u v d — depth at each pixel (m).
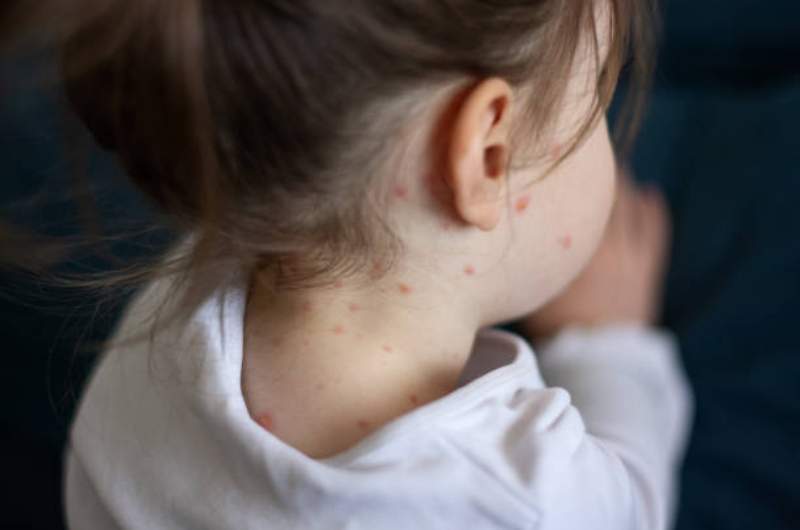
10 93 0.56
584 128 0.62
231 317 0.63
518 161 0.61
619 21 0.63
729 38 1.30
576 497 0.60
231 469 0.60
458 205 0.59
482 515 0.58
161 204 0.59
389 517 0.58
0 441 1.09
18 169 0.96
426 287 0.62
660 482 0.78
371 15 0.55
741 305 1.09
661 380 0.96
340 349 0.62
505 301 0.65
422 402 0.62
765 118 1.21
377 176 0.59
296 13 0.54
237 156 0.57
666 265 1.14
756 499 1.00
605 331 0.97
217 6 0.54
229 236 0.59
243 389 0.62
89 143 0.59
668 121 1.24
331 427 0.61
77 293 0.74
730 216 1.15
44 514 1.05
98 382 0.67
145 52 0.54
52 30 0.53
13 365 1.08
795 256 1.11
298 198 0.58
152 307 0.66
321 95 0.55
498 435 0.60
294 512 0.58
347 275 0.61
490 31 0.57
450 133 0.58
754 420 1.04
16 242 0.61
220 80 0.54
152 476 0.62
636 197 1.17
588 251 0.67
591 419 0.87
